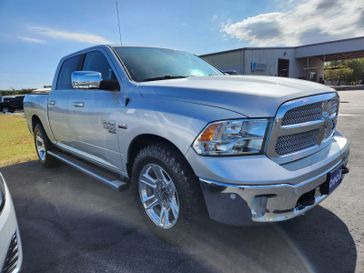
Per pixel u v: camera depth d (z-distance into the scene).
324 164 2.32
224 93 2.22
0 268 1.77
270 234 2.71
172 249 2.57
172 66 3.49
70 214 3.35
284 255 2.41
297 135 2.26
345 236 2.64
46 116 4.70
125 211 3.38
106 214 3.32
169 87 2.57
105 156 3.34
